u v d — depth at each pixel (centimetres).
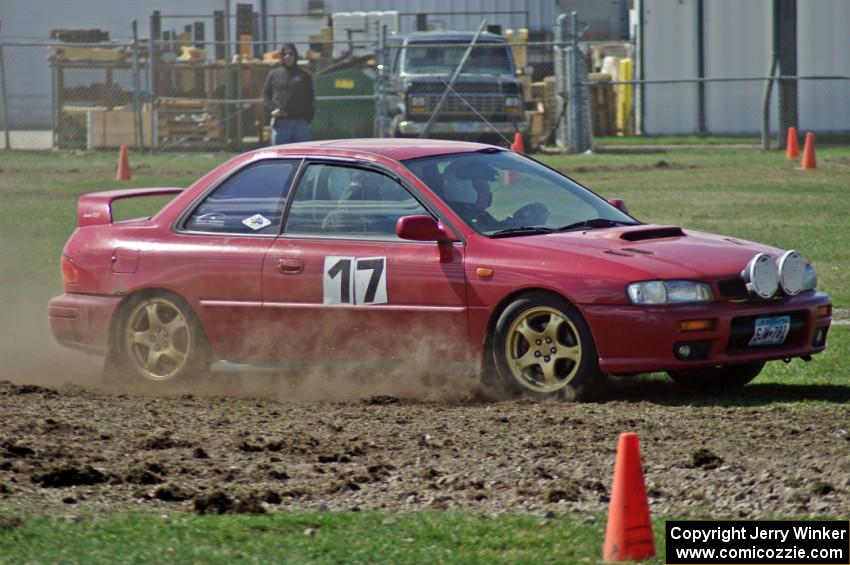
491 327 2567
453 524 1709
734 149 9475
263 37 11819
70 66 10112
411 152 2770
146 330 2836
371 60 9700
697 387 2748
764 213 5766
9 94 12812
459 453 2139
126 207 6391
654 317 2442
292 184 2780
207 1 12556
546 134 10375
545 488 1920
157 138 9869
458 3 12169
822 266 4394
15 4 12738
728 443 2166
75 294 2917
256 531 1667
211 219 2822
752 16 10631
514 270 2534
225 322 2759
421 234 2562
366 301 2641
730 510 1808
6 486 1875
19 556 1530
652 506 1834
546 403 2503
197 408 2538
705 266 2506
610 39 12438
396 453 2144
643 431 2261
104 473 1977
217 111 9994
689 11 10775
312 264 2681
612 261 2500
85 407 2512
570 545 1617
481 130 8862
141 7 12675
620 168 7975
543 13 12250
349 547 1595
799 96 10775
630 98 11300
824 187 6781
